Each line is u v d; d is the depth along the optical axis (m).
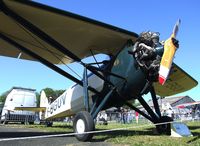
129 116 29.88
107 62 8.61
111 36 8.23
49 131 10.64
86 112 7.38
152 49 7.27
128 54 7.96
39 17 7.35
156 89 11.62
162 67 7.20
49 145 6.13
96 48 9.16
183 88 11.36
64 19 7.40
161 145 5.97
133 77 7.75
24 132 10.12
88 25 7.70
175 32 7.20
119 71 8.10
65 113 13.02
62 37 8.51
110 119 31.25
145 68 7.41
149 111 8.77
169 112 21.97
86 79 8.02
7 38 8.31
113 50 8.91
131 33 7.98
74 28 7.94
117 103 8.63
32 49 9.37
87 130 7.09
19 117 19.86
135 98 8.43
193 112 32.22
